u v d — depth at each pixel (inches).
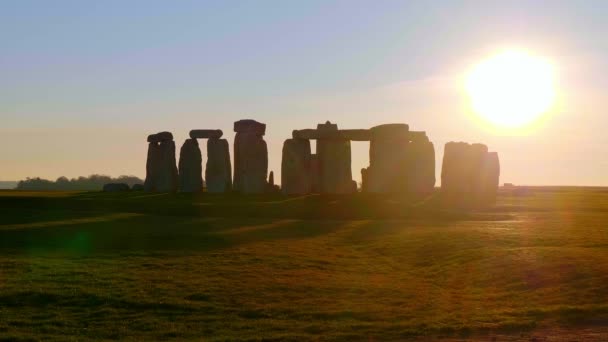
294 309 1052.5
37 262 1334.9
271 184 2797.7
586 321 971.3
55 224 1866.4
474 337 912.3
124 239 1616.6
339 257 1456.7
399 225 1907.0
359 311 1039.0
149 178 2942.9
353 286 1192.2
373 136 2699.3
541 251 1355.8
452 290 1179.9
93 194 2726.4
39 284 1167.6
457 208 2316.7
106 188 3093.0
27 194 2770.7
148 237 1647.4
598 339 888.9
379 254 1501.0
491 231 1674.5
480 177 2733.8
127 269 1289.4
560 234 1600.6
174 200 2429.9
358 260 1434.5
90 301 1086.4
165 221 1964.8
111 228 1803.6
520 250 1385.3
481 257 1364.4
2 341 898.1
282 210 2204.7
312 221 2000.5
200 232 1742.1
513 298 1106.7
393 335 923.4
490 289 1170.0
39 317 1014.4
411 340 904.3
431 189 2696.9
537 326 954.7
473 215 2138.3
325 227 1871.3
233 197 2511.1
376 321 994.1
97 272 1259.8
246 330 952.3
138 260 1373.0
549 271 1209.4
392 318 1006.4
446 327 948.0
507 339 895.7
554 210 2317.9
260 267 1328.7
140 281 1200.8
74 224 1871.3
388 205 2287.2
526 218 2065.7
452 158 2748.5
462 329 942.4
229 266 1331.2
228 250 1489.9
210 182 2795.3
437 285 1221.1
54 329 958.4
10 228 1777.8
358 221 2011.6
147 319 1003.9
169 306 1064.8
